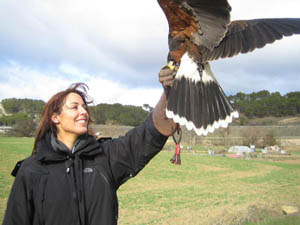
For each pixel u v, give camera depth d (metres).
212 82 1.28
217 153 20.22
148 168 11.27
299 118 45.38
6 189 6.27
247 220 4.19
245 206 5.45
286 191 7.41
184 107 1.21
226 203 5.90
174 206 5.68
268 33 1.31
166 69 1.26
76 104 1.21
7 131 28.09
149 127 1.23
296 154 20.08
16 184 1.08
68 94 1.23
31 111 46.47
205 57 1.25
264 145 24.42
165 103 1.25
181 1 1.15
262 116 49.53
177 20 1.24
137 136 1.24
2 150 14.01
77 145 1.17
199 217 4.84
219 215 4.74
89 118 1.33
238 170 11.81
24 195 1.08
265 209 4.57
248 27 1.33
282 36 1.29
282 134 29.39
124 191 7.12
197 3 1.14
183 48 1.28
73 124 1.18
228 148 23.17
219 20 1.17
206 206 5.66
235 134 25.86
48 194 1.08
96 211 1.12
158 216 5.00
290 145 25.55
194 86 1.23
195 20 1.21
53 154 1.12
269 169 12.35
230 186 8.16
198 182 8.77
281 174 10.90
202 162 13.92
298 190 7.55
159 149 1.25
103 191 1.14
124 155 1.24
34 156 1.16
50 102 1.21
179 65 1.32
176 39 1.28
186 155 17.23
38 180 1.09
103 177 1.16
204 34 1.24
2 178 7.43
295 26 1.31
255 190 7.53
